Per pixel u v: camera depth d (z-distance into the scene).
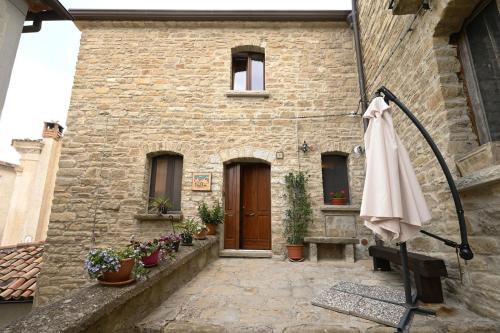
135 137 5.61
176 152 5.59
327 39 6.11
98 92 5.79
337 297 2.72
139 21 6.07
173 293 2.96
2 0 2.55
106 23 6.07
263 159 5.54
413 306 2.37
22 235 8.85
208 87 5.87
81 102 5.72
